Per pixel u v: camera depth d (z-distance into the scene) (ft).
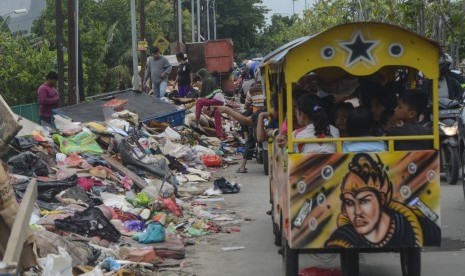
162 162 49.55
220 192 48.73
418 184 24.03
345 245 24.04
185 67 96.17
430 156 24.03
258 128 34.32
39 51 109.29
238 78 176.24
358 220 23.99
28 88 94.48
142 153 50.11
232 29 306.35
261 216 40.96
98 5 163.02
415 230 24.07
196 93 96.43
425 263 29.94
